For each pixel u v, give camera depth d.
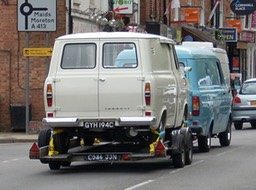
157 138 25.50
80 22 51.88
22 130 46.88
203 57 33.25
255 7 78.94
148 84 25.00
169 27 65.88
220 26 84.38
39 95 47.16
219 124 34.72
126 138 26.17
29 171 26.86
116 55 25.58
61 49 25.88
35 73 47.16
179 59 32.03
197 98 31.47
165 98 26.27
